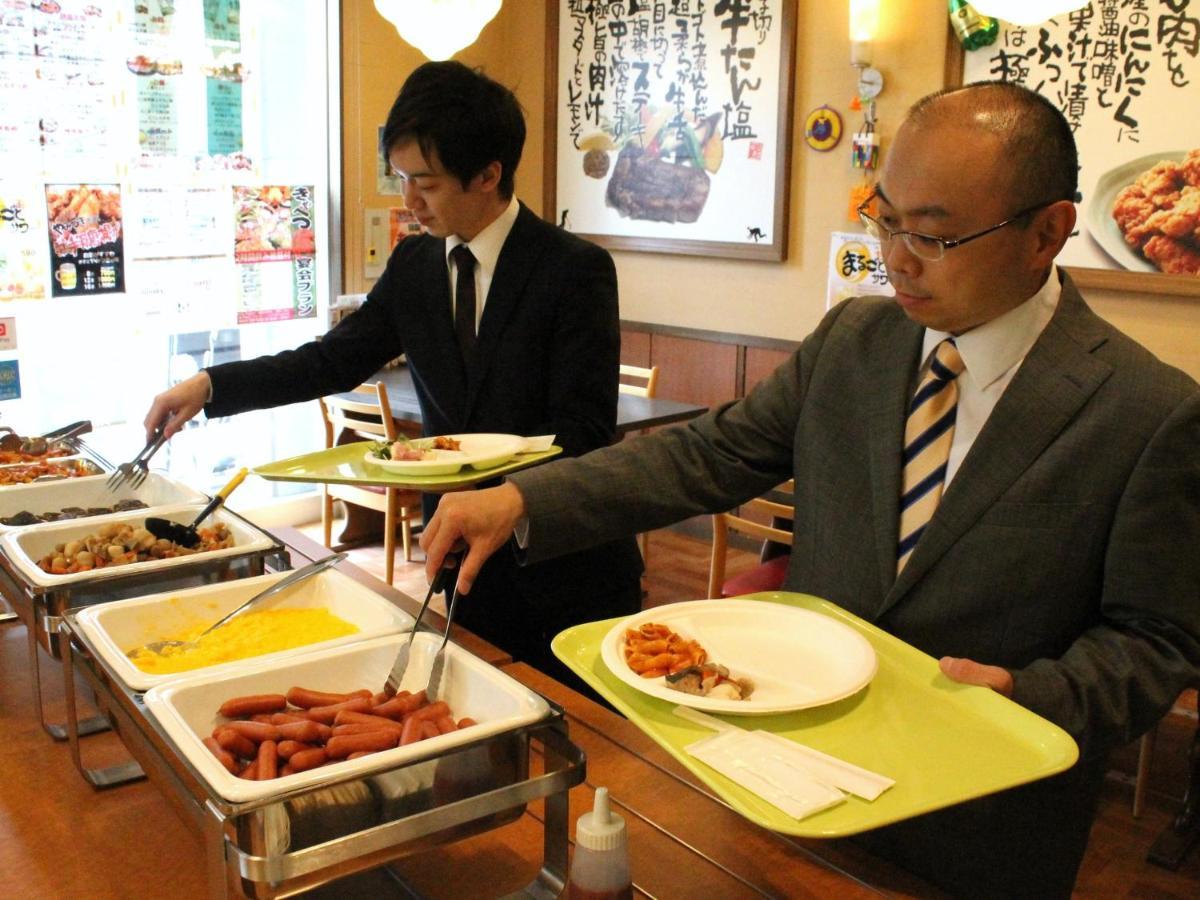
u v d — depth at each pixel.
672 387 4.96
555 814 1.09
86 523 1.73
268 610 1.49
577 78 5.06
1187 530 1.15
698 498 1.46
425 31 3.36
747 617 1.32
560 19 5.09
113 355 4.30
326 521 4.26
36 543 1.67
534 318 1.97
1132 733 1.13
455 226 1.94
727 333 4.73
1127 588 1.16
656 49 4.74
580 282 1.97
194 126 4.37
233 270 4.58
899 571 1.32
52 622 1.41
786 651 1.26
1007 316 1.23
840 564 1.37
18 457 2.17
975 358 1.26
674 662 1.18
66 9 3.95
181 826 1.23
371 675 1.28
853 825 0.91
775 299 4.58
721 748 1.02
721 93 4.55
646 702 1.12
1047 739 1.04
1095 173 3.68
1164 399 1.18
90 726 1.45
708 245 4.70
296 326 4.84
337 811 0.96
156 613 1.42
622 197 4.99
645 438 1.48
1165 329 3.63
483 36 5.21
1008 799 1.27
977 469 1.24
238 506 4.70
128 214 4.23
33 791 1.30
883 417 1.34
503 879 1.14
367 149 4.84
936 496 1.30
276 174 4.67
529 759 1.07
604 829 0.98
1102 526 1.19
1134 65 3.55
